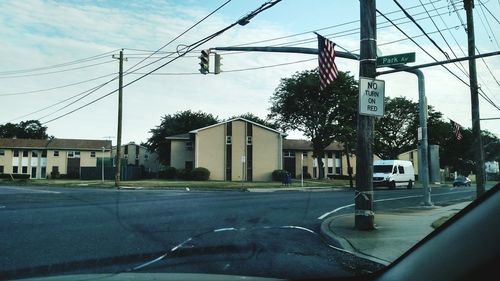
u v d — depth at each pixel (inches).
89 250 333.1
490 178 1699.1
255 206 692.7
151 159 3203.7
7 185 1573.6
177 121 2960.1
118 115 1449.3
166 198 827.4
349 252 358.6
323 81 593.3
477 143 743.7
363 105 476.7
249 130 2172.7
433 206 764.0
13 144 3014.3
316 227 490.6
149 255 318.7
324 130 2258.9
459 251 81.9
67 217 518.3
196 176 2049.7
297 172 2915.8
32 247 341.7
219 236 409.7
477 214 82.5
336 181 2124.8
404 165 1605.6
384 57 536.4
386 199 952.3
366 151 476.1
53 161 3061.0
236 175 2137.1
